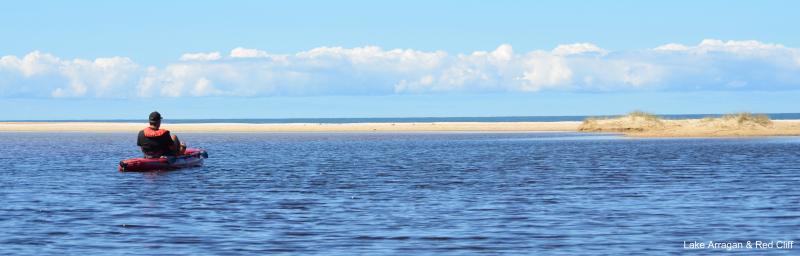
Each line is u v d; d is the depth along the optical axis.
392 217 22.98
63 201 27.03
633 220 22.09
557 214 23.39
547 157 51.47
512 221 22.09
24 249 18.12
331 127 139.75
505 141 80.88
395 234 20.11
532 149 62.81
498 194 28.95
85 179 36.06
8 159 52.09
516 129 123.88
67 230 20.64
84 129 143.88
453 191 30.11
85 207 25.33
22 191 30.42
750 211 23.59
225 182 34.41
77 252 17.81
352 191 30.28
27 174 38.97
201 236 19.78
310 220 22.41
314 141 84.75
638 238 19.34
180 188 31.73
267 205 25.86
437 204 25.97
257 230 20.73
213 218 22.81
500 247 18.38
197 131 130.88
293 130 130.75
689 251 17.75
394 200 27.20
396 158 51.66
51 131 137.50
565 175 37.09
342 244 18.78
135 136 108.12
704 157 49.47
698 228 20.66
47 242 18.97
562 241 19.03
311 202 26.66
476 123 146.62
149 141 41.59
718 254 17.41
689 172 37.94
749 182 32.56
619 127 104.69
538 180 34.56
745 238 19.16
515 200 26.98
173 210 24.59
